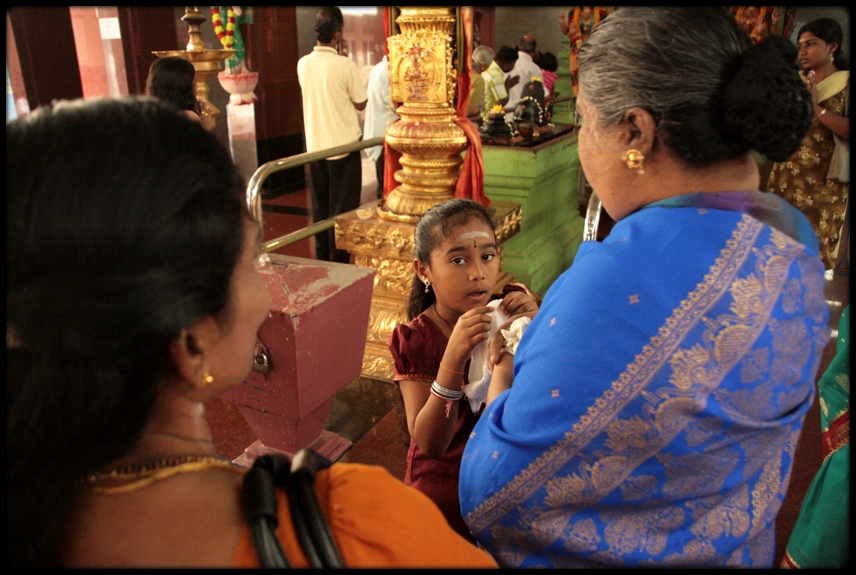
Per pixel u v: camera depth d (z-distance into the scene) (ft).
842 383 3.76
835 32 10.48
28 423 1.50
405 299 10.37
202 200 1.57
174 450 1.74
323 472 1.89
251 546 1.60
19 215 1.41
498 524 2.66
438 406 3.94
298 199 22.09
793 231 2.50
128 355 1.49
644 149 2.46
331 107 14.84
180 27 21.59
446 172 10.66
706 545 2.45
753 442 2.43
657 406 2.29
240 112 21.11
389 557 1.65
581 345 2.35
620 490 2.42
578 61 2.64
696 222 2.40
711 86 2.29
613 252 2.43
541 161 12.73
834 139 10.82
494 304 4.06
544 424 2.43
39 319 1.43
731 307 2.29
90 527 1.60
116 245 1.41
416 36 9.94
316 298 6.38
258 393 6.66
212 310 1.65
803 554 3.89
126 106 1.59
